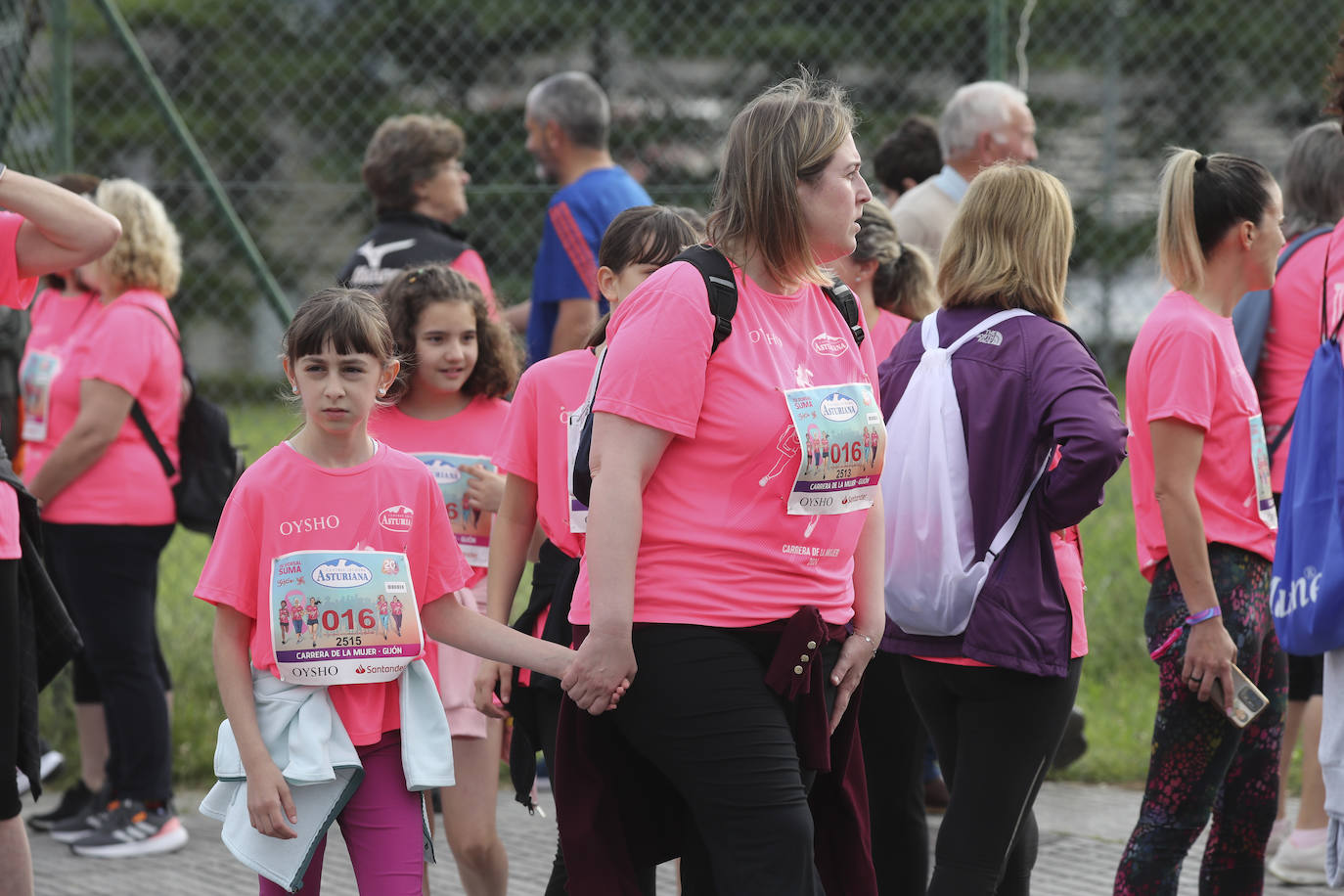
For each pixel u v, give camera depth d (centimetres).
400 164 1988
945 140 2100
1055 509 1165
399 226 1989
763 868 982
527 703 1238
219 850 1852
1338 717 1227
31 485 1800
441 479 1442
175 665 2353
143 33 6662
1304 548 1225
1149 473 1347
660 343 971
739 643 995
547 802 2058
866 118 1178
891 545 1202
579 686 971
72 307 1894
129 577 1823
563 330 2052
